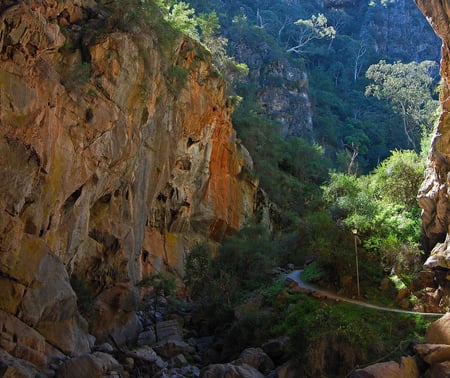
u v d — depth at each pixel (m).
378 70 96.50
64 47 28.98
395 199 35.62
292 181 65.25
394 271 27.56
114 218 34.28
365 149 91.69
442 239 28.12
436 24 28.30
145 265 40.41
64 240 28.42
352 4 133.00
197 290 36.06
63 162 27.08
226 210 50.28
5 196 23.39
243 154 55.62
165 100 38.41
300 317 26.23
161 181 40.12
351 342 22.27
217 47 64.44
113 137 31.28
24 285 23.80
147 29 35.00
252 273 36.25
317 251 31.67
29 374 20.20
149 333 32.41
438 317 23.50
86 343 26.38
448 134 27.78
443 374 19.05
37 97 24.88
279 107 87.25
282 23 112.31
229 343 28.48
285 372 22.88
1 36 23.25
